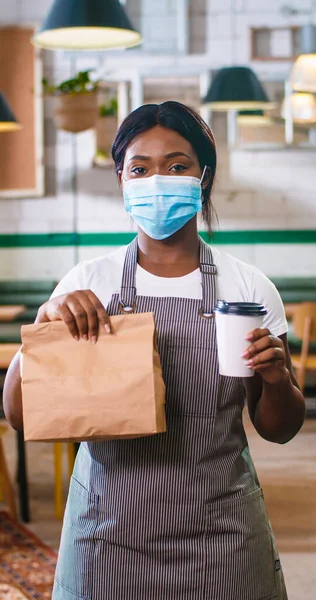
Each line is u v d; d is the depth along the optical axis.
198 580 1.47
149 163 1.53
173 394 1.50
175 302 1.54
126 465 1.49
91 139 6.95
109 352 1.41
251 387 1.57
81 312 1.42
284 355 1.38
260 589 1.50
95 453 1.52
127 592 1.48
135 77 6.85
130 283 1.56
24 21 6.84
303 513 4.17
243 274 1.58
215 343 1.51
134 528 1.48
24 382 1.40
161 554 1.47
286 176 6.94
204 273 1.56
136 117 1.55
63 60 6.88
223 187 6.95
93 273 1.59
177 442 1.49
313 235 6.99
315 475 4.78
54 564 3.58
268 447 5.37
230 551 1.48
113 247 7.02
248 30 6.81
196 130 1.54
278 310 1.58
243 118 6.84
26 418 1.40
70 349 1.42
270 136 6.87
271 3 6.81
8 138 6.93
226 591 1.47
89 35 4.34
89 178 6.98
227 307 1.37
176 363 1.50
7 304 6.92
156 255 1.58
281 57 6.80
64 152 6.98
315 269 7.03
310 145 6.86
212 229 1.66
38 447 5.54
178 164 1.53
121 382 1.39
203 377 1.50
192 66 6.84
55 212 7.02
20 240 7.03
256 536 1.51
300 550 3.72
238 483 1.52
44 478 4.82
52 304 1.45
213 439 1.49
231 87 5.74
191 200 1.53
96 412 1.38
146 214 1.52
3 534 3.93
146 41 6.82
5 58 6.86
